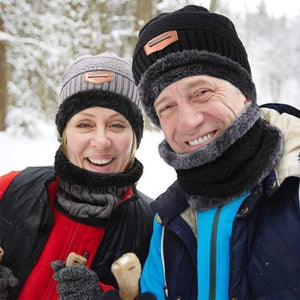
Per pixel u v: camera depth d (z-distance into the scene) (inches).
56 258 59.0
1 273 57.0
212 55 45.3
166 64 46.2
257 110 44.4
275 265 37.6
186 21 47.1
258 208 41.3
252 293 39.4
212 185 43.5
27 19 276.1
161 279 49.8
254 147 43.1
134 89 67.6
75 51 330.3
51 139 336.2
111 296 49.9
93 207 61.1
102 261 59.6
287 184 40.1
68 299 48.7
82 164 63.6
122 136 63.9
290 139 42.4
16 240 60.4
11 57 326.3
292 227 37.6
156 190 195.6
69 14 348.8
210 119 44.9
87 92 62.7
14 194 64.6
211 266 42.1
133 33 429.1
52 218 60.5
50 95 396.8
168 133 47.7
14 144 303.4
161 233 51.4
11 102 355.9
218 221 42.8
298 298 36.1
